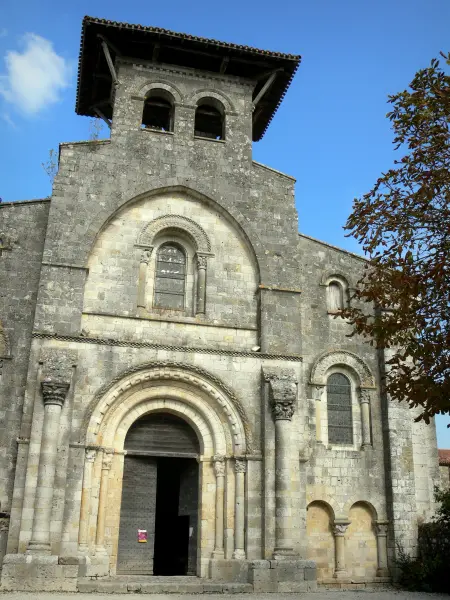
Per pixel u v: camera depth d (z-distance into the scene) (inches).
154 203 1092.5
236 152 1157.7
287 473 955.3
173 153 1120.8
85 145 1079.6
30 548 832.3
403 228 629.9
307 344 1119.0
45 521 848.3
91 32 1146.7
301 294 1143.6
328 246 1188.5
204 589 870.4
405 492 1064.8
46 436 882.1
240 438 984.3
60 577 826.2
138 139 1114.1
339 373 1132.5
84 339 964.0
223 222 1114.1
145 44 1162.6
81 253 1012.5
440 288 596.4
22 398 955.3
